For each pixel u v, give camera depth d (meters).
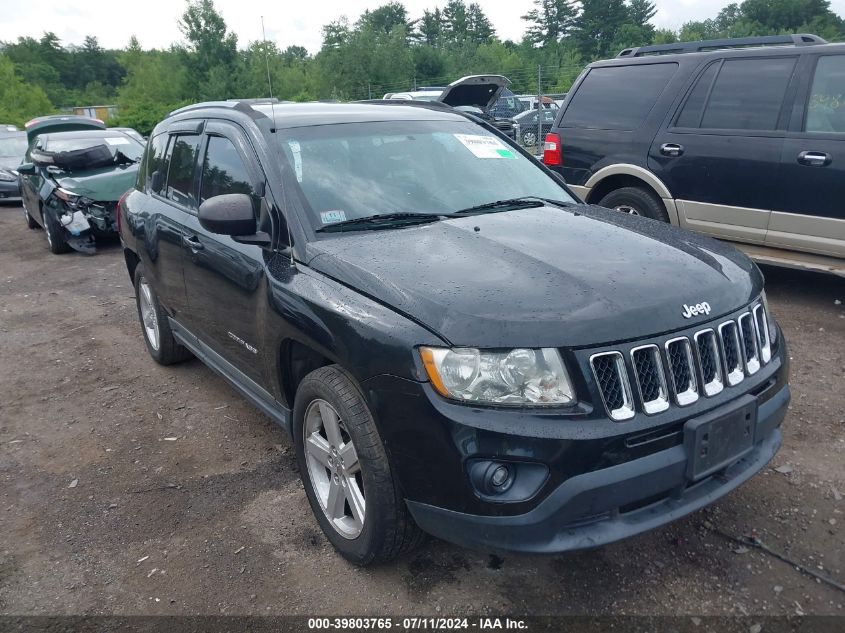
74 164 10.09
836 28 71.31
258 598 2.83
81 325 6.65
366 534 2.75
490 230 3.14
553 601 2.73
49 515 3.50
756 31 68.25
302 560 3.05
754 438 2.70
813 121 5.50
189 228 4.06
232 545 3.18
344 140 3.64
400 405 2.46
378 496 2.63
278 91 33.50
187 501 3.56
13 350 6.02
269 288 3.14
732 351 2.69
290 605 2.79
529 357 2.33
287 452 4.02
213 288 3.79
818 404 4.20
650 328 2.44
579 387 2.34
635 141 6.56
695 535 3.07
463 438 2.33
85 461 4.03
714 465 2.53
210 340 4.12
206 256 3.80
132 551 3.18
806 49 5.62
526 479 2.35
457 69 46.78
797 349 5.04
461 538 2.45
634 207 6.70
